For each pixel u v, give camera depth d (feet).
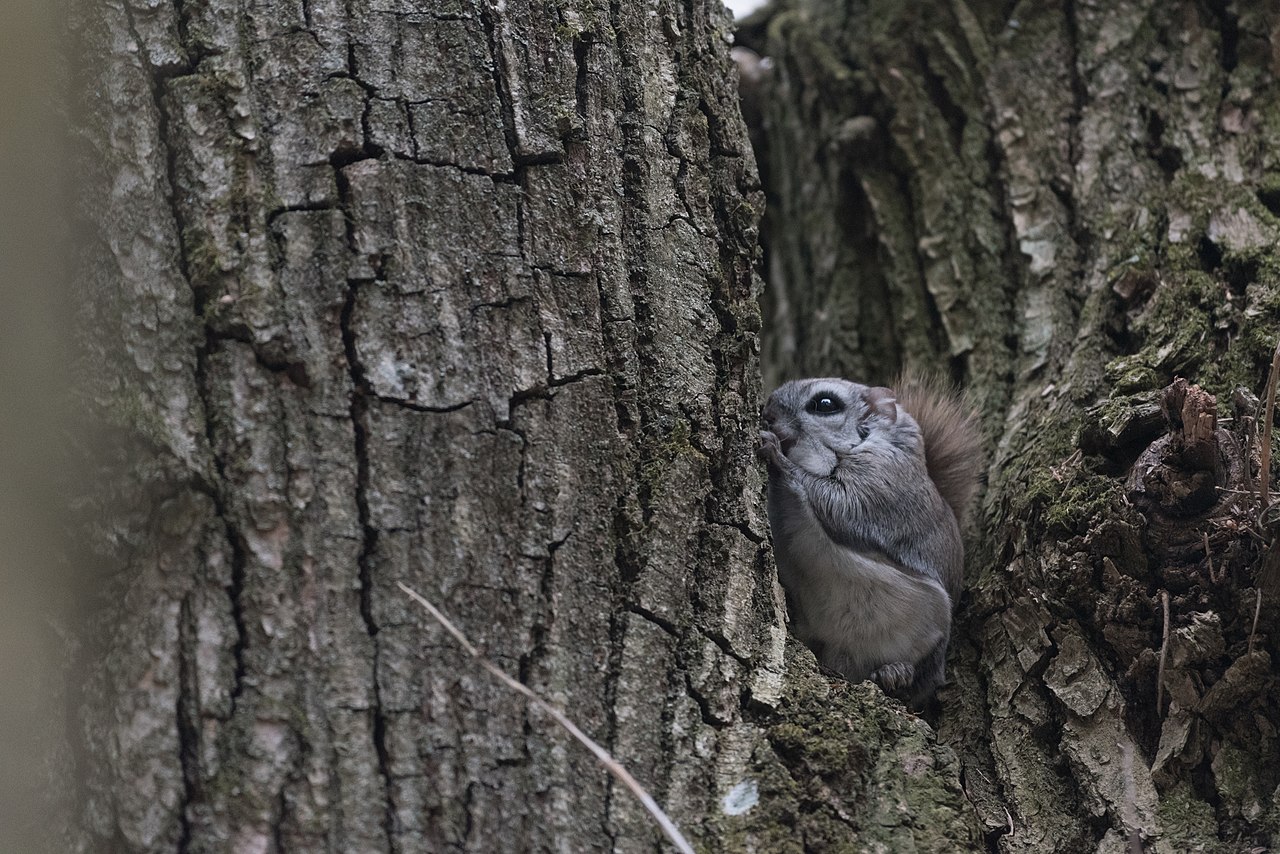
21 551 15.01
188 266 16.03
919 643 23.49
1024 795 19.94
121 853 14.05
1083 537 21.27
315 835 14.17
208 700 14.53
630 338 18.12
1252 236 26.04
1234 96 28.94
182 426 15.37
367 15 17.25
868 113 33.47
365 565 15.29
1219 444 19.88
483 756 15.01
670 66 21.11
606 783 15.49
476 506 15.94
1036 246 29.32
